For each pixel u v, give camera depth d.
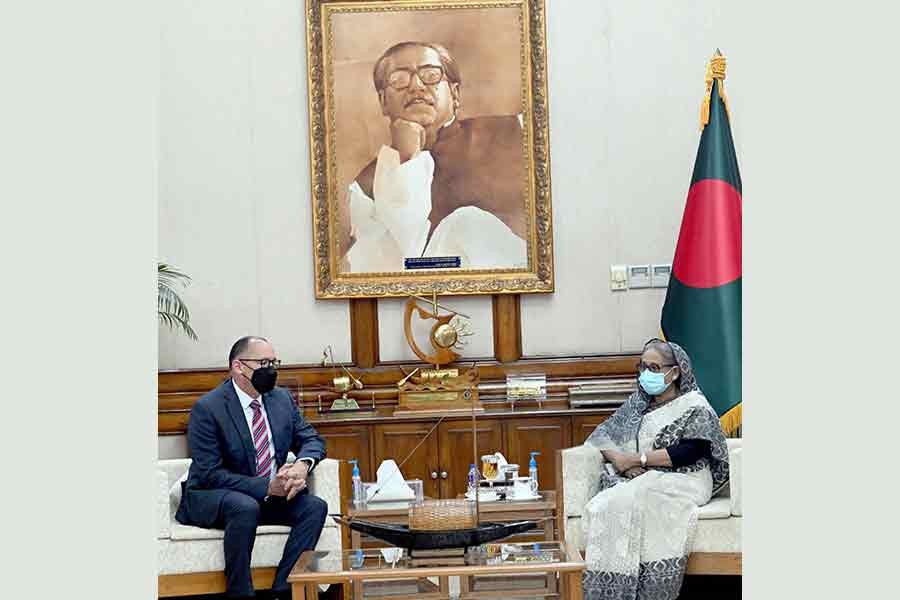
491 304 6.75
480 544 4.25
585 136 6.73
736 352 6.09
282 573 4.84
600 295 6.74
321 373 6.67
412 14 6.71
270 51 6.72
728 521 4.93
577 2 6.72
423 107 6.72
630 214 6.73
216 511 4.86
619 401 6.37
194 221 6.70
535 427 6.36
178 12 6.70
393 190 6.72
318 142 6.69
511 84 6.71
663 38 6.71
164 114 6.70
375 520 4.98
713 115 6.30
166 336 6.68
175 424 6.55
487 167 6.72
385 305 6.76
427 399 6.41
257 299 6.73
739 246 6.20
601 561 4.83
